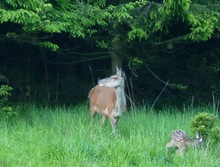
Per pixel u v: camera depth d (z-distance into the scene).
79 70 24.78
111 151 13.20
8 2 16.45
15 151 13.32
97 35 20.91
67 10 18.30
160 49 22.52
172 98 24.11
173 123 17.45
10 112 17.06
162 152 13.80
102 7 19.31
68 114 18.08
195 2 19.53
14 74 24.06
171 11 18.20
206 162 12.97
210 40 23.62
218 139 14.11
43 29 16.97
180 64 24.31
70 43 23.12
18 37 18.44
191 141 13.97
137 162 12.98
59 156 13.00
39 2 16.83
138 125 16.88
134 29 18.64
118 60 21.77
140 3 18.52
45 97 23.86
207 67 24.30
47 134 15.02
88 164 12.62
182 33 21.16
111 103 16.53
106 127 16.75
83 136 14.20
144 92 24.41
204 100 24.16
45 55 23.83
